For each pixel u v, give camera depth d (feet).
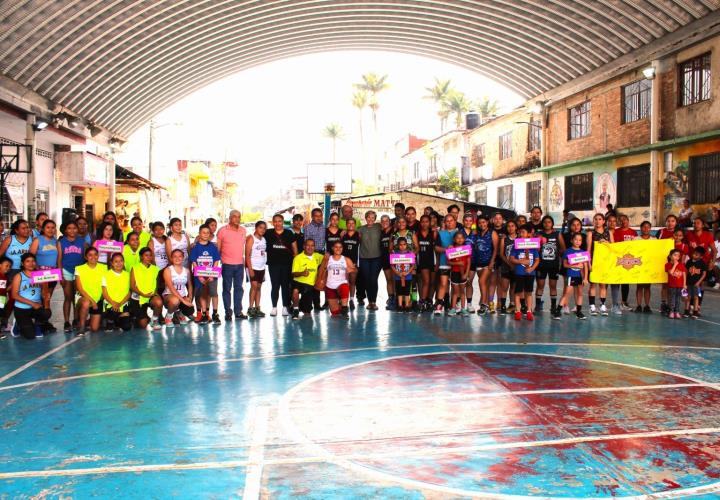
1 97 55.42
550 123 89.81
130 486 14.05
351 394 21.34
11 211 63.62
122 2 58.59
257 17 72.79
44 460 15.64
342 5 71.46
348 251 41.60
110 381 23.32
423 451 16.05
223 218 263.08
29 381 23.45
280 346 29.76
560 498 13.28
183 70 82.84
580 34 68.54
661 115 63.98
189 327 35.63
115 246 36.14
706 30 56.18
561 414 18.92
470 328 34.37
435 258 40.45
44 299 33.78
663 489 13.69
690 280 37.45
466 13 72.64
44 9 51.75
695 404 19.83
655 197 64.95
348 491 13.71
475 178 124.88
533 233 38.32
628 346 29.09
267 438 17.12
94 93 73.97
